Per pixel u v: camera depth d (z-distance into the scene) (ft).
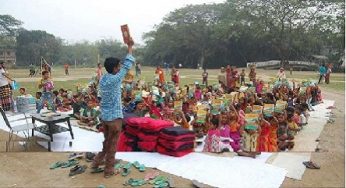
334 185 21.98
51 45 335.06
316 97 64.80
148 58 317.83
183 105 44.73
